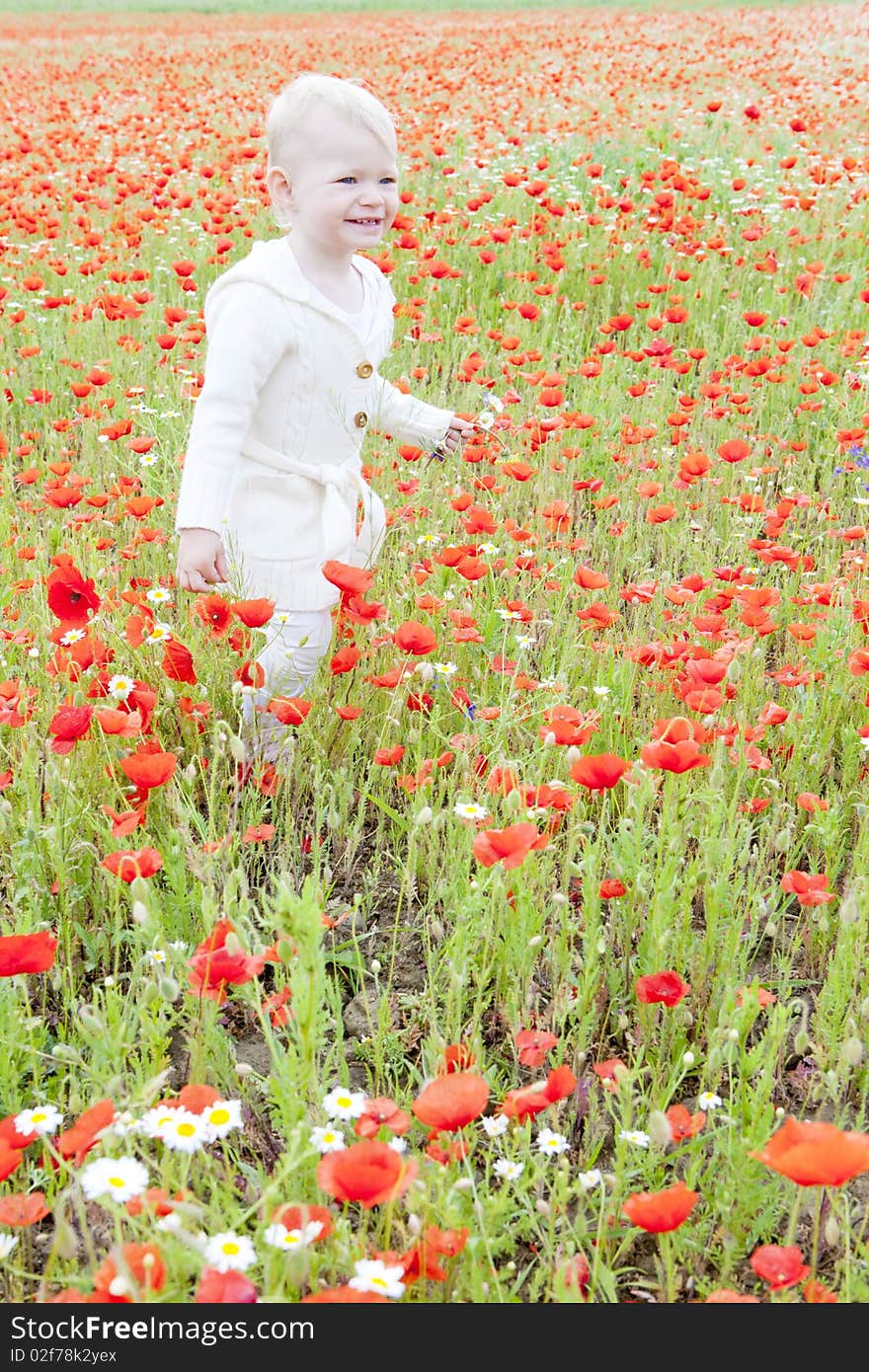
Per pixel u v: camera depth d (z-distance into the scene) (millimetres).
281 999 2014
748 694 3197
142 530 3611
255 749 2994
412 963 2676
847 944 2277
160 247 8242
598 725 3123
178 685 3131
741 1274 1976
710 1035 2191
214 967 1852
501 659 3189
